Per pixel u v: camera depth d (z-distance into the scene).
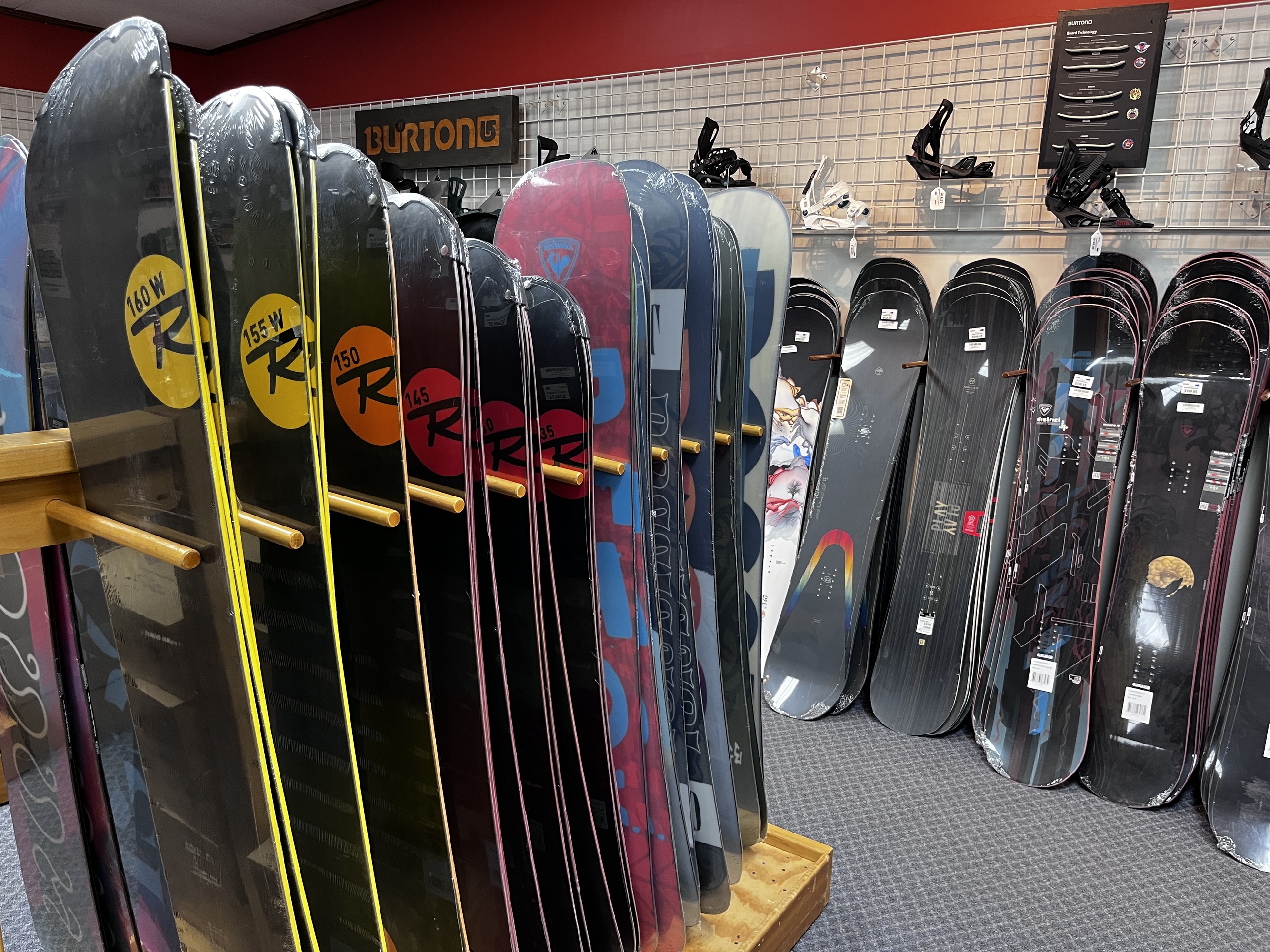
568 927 1.34
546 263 1.40
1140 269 2.60
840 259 3.26
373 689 1.12
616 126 3.83
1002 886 1.95
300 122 0.81
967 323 2.82
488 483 1.17
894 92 3.04
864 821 2.20
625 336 1.33
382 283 0.93
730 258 1.57
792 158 3.32
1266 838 2.06
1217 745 2.25
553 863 1.32
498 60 4.21
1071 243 2.78
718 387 1.62
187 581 0.87
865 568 2.82
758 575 1.81
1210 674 2.35
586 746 1.39
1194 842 2.13
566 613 1.35
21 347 1.03
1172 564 2.40
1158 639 2.38
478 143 4.23
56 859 1.30
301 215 0.81
